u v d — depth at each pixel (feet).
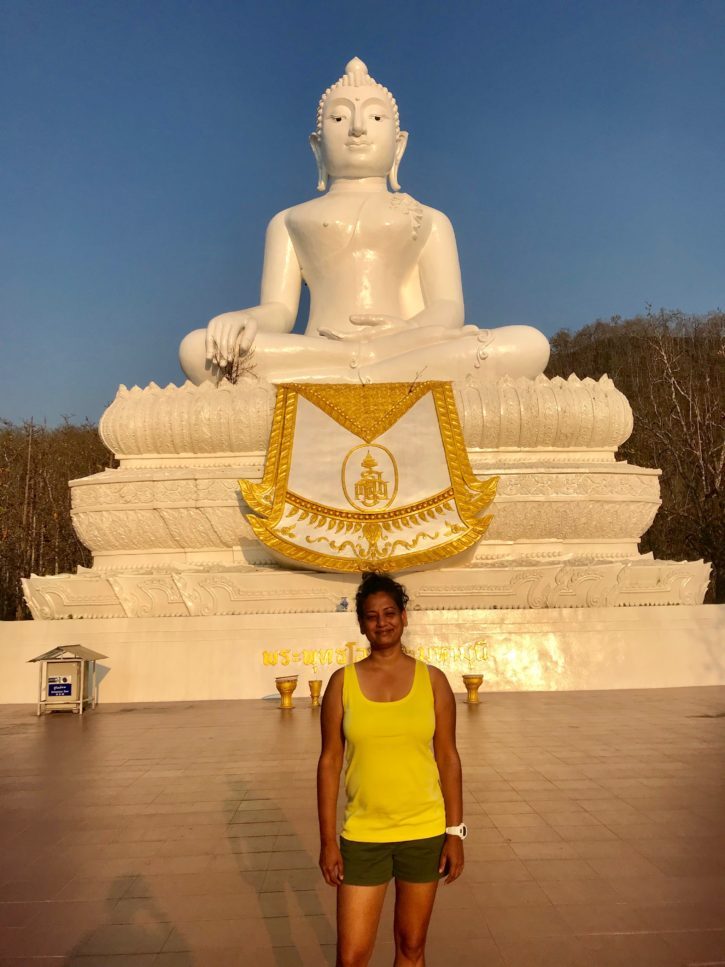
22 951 12.06
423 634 37.81
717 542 63.82
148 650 37.76
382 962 11.67
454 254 51.83
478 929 12.53
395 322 46.96
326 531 38.78
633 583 39.65
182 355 46.88
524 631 37.99
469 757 23.71
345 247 49.98
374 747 9.91
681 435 77.25
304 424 40.32
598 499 41.83
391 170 53.47
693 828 17.13
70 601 39.55
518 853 15.75
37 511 76.69
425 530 38.75
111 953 11.96
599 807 18.66
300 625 37.76
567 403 42.86
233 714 32.83
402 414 40.34
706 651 38.68
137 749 26.22
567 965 11.36
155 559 42.47
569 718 30.01
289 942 12.23
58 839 17.24
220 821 18.31
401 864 9.81
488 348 44.47
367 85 52.37
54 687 34.35
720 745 25.08
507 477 41.27
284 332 49.49
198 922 12.98
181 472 41.70
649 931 12.35
